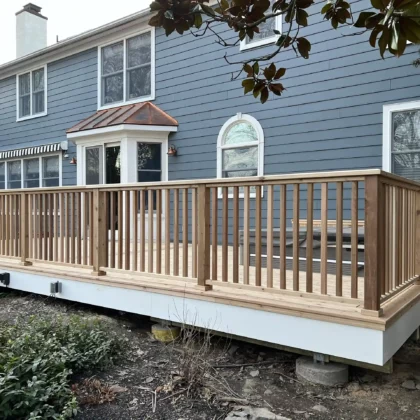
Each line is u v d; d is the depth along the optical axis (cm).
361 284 402
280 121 673
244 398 295
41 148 995
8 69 1089
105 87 909
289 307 313
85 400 283
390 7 163
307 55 247
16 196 543
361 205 584
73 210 468
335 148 622
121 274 450
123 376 324
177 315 381
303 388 312
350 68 608
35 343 323
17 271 536
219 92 739
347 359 314
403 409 281
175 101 796
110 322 441
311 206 305
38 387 261
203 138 761
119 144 792
